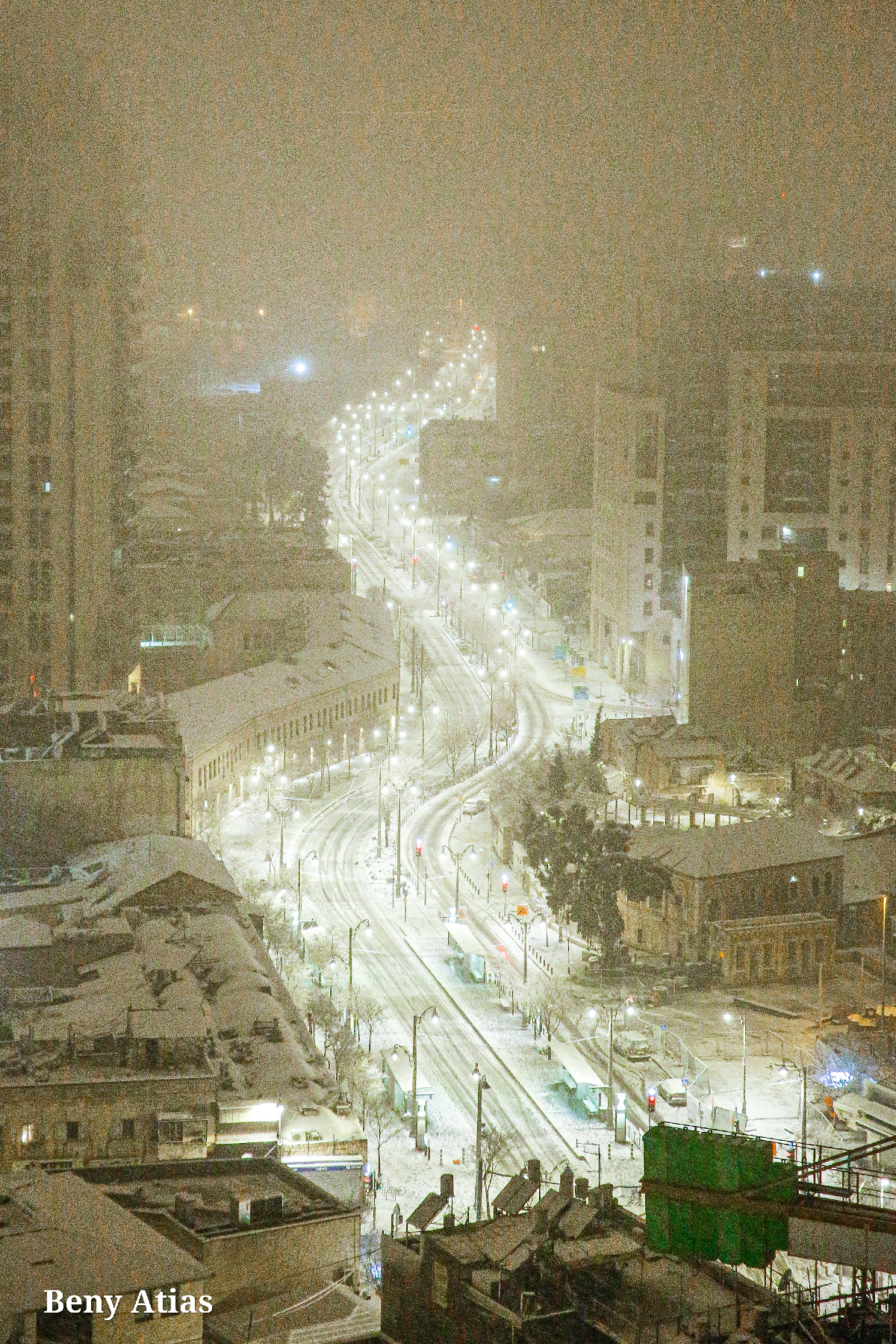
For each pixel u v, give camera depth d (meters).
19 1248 155.12
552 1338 133.00
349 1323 171.50
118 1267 154.00
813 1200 119.94
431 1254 145.62
